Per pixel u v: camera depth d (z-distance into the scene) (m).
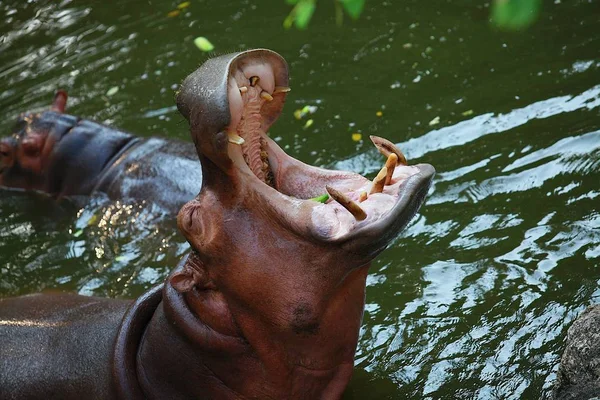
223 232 5.57
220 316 5.87
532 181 9.29
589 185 8.93
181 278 5.89
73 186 11.91
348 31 13.79
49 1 17.05
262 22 14.57
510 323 7.37
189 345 6.16
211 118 5.12
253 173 5.48
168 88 13.34
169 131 12.34
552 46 12.02
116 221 10.75
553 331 7.13
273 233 5.49
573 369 5.98
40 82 14.25
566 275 7.74
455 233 8.84
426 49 12.78
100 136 12.06
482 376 6.88
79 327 7.20
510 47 12.28
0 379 7.06
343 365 6.20
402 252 8.81
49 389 6.88
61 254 10.40
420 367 7.18
